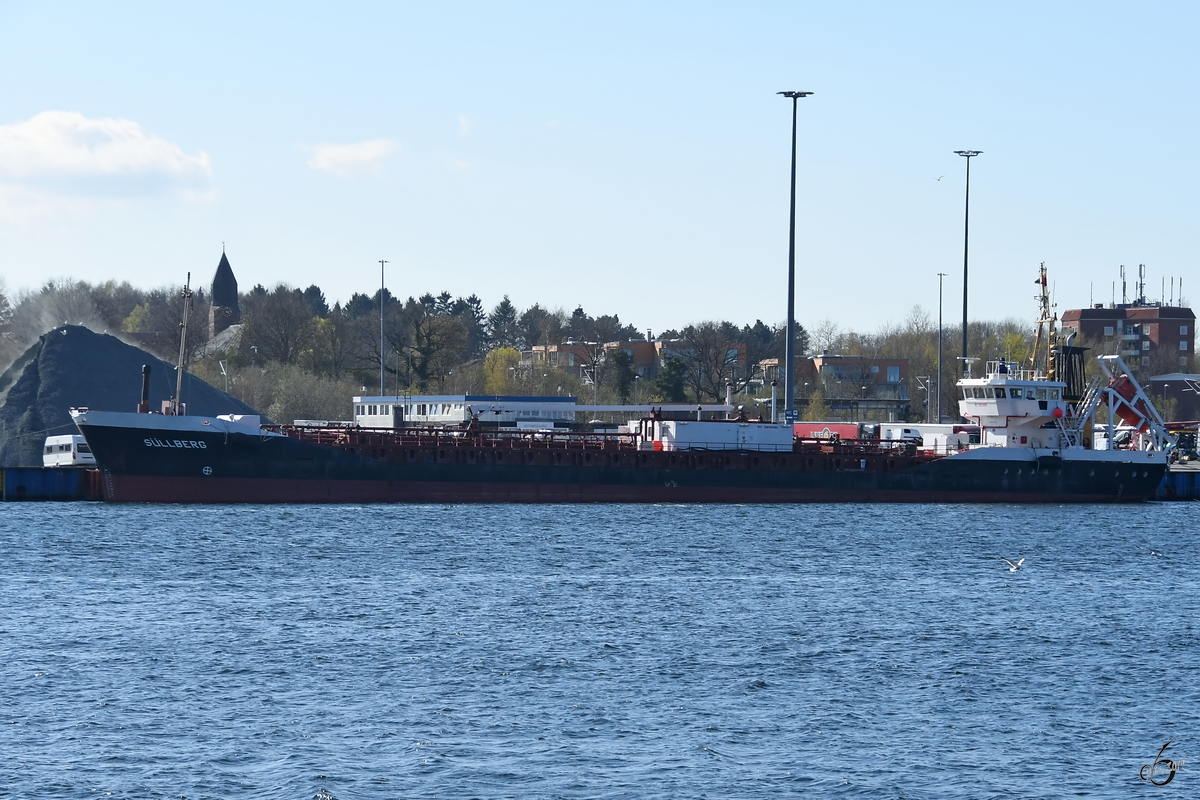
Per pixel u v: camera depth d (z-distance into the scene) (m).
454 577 144.88
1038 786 75.81
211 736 83.25
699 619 121.81
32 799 72.19
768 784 75.81
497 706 90.75
